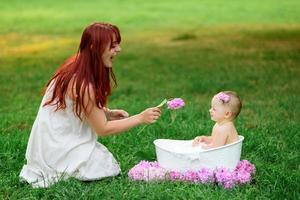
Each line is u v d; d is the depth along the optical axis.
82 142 5.23
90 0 29.25
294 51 14.27
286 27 19.25
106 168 5.29
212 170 5.09
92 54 5.11
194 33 18.36
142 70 12.20
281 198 4.87
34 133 5.28
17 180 5.33
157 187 4.95
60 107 5.15
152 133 6.68
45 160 5.24
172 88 10.10
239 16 22.64
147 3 27.91
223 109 5.26
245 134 6.56
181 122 7.23
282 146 6.27
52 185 5.07
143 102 8.72
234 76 11.04
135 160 5.86
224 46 15.45
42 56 14.69
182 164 5.15
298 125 7.04
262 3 26.91
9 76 11.77
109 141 6.39
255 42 16.05
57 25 20.81
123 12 24.45
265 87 9.93
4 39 17.89
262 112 7.92
